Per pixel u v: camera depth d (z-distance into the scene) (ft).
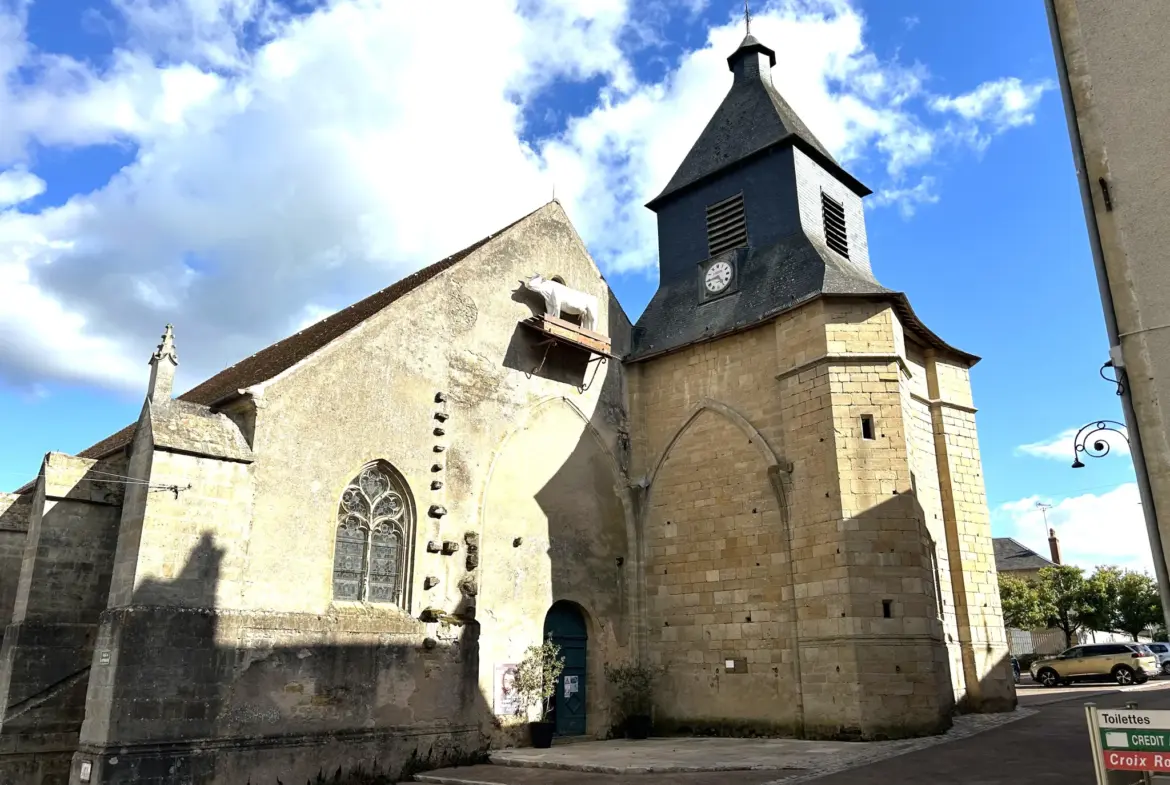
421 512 55.62
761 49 80.33
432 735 52.24
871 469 56.75
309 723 47.11
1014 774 37.09
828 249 68.59
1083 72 28.07
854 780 38.17
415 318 58.54
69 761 50.52
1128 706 20.66
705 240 75.20
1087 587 156.56
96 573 53.93
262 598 47.06
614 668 64.85
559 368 67.87
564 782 43.11
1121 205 26.61
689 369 70.03
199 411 48.47
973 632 65.36
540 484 63.98
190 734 42.65
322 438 51.67
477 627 56.49
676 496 67.97
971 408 72.49
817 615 55.98
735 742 55.16
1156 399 24.97
